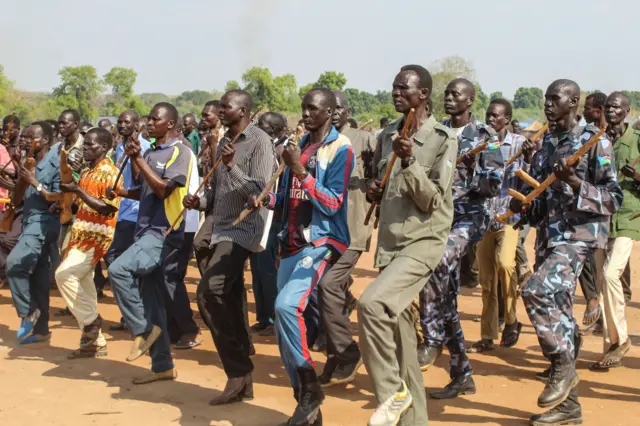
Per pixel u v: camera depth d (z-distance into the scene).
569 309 5.05
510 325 7.10
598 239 5.12
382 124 17.09
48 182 7.27
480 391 5.82
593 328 7.74
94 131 6.63
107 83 63.50
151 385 5.90
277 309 4.79
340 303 5.78
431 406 5.45
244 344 5.48
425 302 5.48
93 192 6.53
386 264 4.57
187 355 6.85
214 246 5.62
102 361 6.57
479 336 7.61
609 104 6.78
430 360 5.98
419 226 4.50
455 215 5.89
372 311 4.26
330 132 5.14
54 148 7.38
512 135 7.36
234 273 5.29
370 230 6.14
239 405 5.43
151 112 6.07
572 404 5.08
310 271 4.95
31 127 7.85
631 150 6.73
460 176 5.92
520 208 5.27
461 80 6.18
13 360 6.60
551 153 5.40
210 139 7.98
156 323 5.92
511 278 6.88
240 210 5.31
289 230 5.11
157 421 5.11
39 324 7.22
